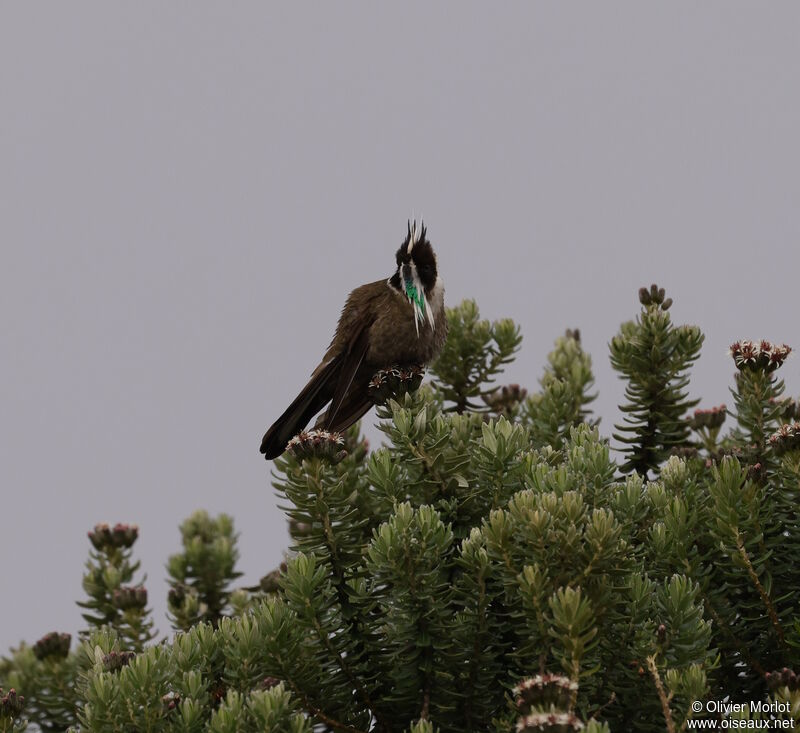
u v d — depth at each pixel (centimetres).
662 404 1464
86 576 1499
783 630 1124
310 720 1055
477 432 1380
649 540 1177
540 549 1009
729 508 1124
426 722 984
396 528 1058
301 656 1096
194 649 1134
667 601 1046
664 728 1055
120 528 1528
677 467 1240
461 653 1086
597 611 1003
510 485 1180
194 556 1598
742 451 1252
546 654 1013
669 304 1476
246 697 1060
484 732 1109
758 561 1116
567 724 808
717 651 1134
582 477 1173
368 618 1141
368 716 1131
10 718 1138
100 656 1164
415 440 1192
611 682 1059
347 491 1344
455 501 1183
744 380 1318
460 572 1141
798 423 1170
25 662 1612
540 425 1475
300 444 1149
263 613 1091
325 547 1152
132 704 1038
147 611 1464
